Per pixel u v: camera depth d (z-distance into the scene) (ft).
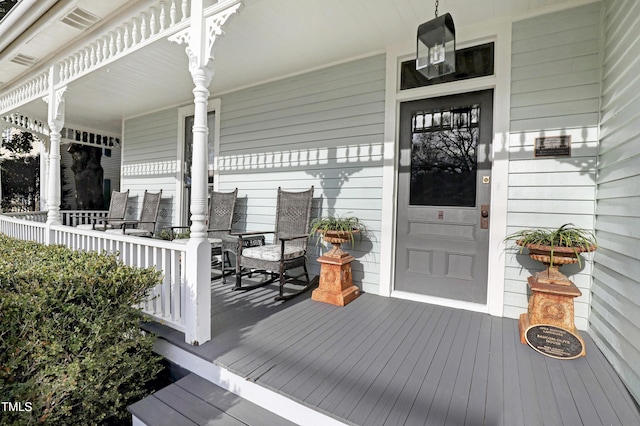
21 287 5.80
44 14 9.46
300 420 5.20
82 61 10.82
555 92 8.20
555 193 8.21
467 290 9.64
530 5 8.21
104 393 6.18
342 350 6.79
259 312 9.05
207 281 7.25
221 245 12.83
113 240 9.52
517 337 7.49
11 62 12.24
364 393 5.31
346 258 10.29
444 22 6.36
